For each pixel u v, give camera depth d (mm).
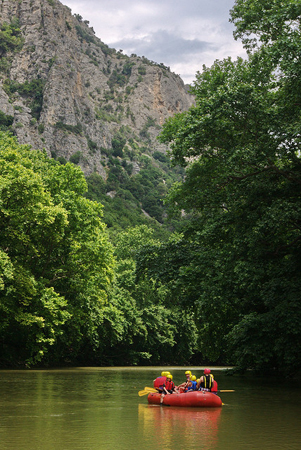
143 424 10883
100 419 11609
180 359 76812
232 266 23453
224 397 17500
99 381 25891
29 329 38625
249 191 24141
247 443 8656
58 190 42844
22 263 38344
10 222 36812
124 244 76062
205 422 11305
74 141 199250
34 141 180375
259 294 24875
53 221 35844
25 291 36125
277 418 12086
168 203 32469
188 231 30594
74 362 52375
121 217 156500
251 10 25094
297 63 21438
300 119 22812
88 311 44719
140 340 64562
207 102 24500
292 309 21703
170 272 27250
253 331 23984
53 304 36844
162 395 15000
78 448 8039
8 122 179250
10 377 27344
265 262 23781
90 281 43875
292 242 23297
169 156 31094
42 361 44375
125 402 15594
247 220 23828
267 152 23078
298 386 22766
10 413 12531
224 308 30203
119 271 67625
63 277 42281
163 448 8102
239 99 23672
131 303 62656
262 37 25062
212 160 29312
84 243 41281
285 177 24484
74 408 13781
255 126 24406
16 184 34531
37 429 10016
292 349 21828
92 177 192875
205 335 38688
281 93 25719
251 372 37062
